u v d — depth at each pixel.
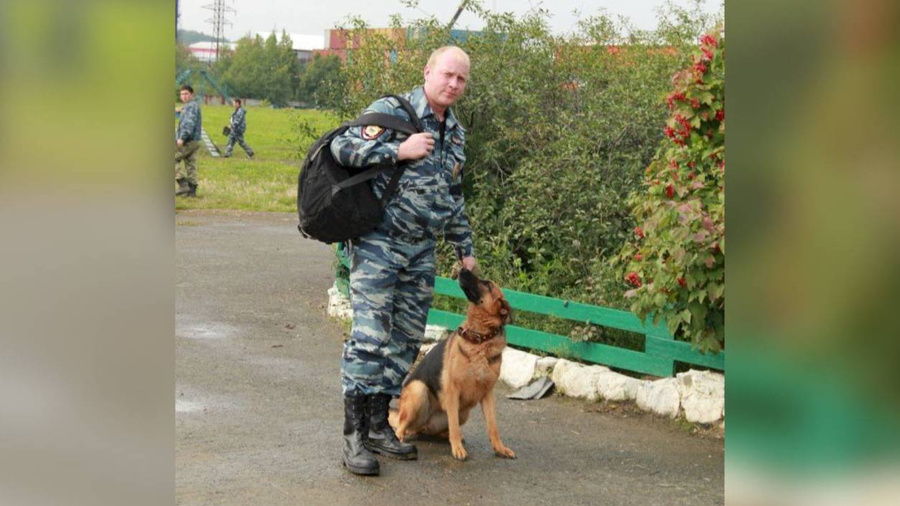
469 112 8.41
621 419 5.67
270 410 5.58
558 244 7.76
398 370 4.88
